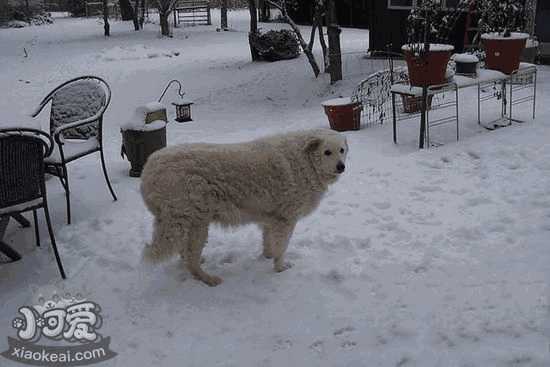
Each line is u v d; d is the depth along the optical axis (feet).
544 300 10.52
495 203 15.37
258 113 34.37
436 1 20.01
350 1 76.38
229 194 11.54
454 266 12.14
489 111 25.23
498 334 9.66
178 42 71.46
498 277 11.51
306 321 10.49
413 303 10.82
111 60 58.29
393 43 46.93
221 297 11.45
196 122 31.78
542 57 37.70
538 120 22.81
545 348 9.09
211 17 105.09
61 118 17.15
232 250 13.46
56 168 15.26
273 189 11.79
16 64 57.06
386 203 15.75
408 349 9.39
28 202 11.69
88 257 13.25
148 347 9.91
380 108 26.37
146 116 18.89
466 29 41.06
